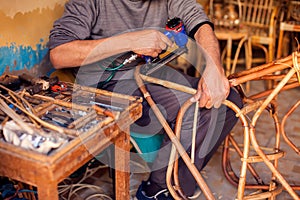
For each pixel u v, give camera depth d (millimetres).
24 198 1296
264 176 1870
